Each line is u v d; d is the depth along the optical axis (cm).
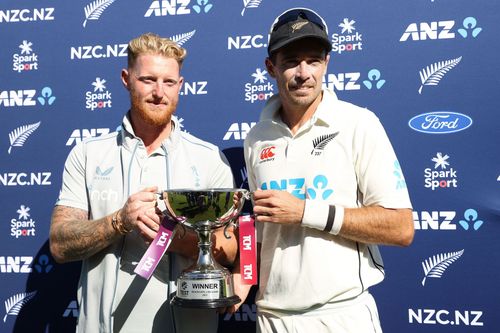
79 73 212
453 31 188
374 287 193
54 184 212
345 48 196
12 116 216
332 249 150
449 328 188
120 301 157
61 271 212
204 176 166
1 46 217
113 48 210
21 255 214
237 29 203
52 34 214
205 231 154
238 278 168
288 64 152
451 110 188
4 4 216
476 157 186
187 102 206
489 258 185
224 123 204
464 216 187
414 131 191
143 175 163
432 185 189
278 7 200
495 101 185
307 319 150
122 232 150
